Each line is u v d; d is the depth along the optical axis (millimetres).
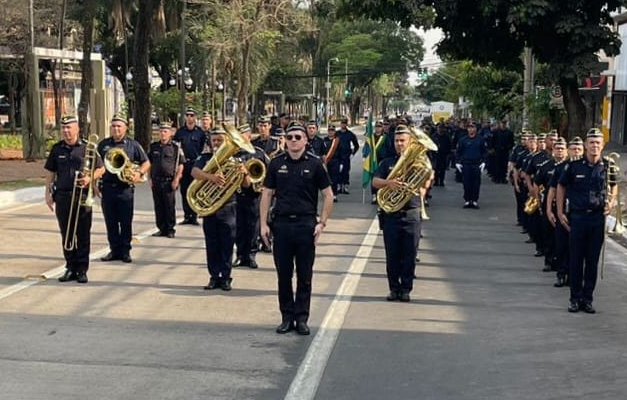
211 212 9219
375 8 19984
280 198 7539
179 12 42781
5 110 68375
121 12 38406
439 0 19422
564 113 24000
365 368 6574
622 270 11414
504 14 19109
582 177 8648
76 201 9523
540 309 8891
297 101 82875
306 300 7598
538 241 12391
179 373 6340
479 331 7855
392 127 19406
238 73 49844
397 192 8977
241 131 10367
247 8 43344
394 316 8406
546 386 6203
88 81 30219
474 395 5969
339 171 20453
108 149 10742
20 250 11797
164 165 13164
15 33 37125
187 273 10414
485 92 35156
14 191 19125
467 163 18812
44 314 8117
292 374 6375
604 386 6227
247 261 10922
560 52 19359
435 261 11867
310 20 48688
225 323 7918
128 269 10586
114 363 6555
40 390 5883
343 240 13641
